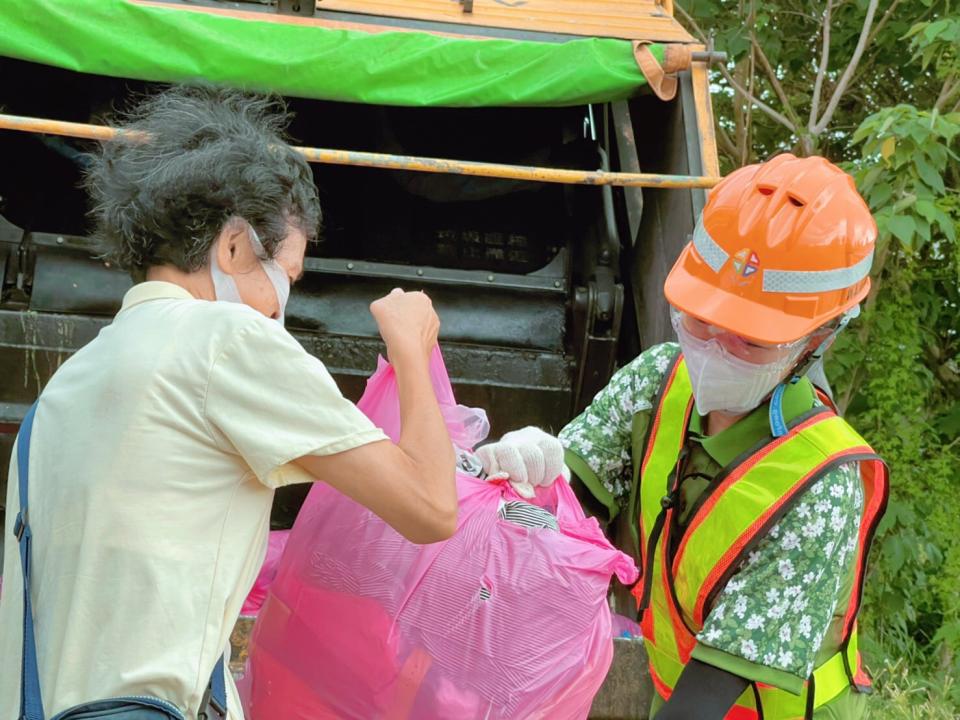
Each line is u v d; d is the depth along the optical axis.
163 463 1.43
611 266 3.86
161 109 1.64
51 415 1.52
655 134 3.79
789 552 1.71
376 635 1.80
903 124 4.53
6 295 3.55
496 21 3.65
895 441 5.05
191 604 1.42
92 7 3.25
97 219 1.65
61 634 1.41
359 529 1.82
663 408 1.96
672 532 1.87
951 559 4.98
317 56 3.34
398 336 1.66
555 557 1.85
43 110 4.06
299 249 1.64
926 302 5.49
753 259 1.72
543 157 4.21
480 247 4.20
